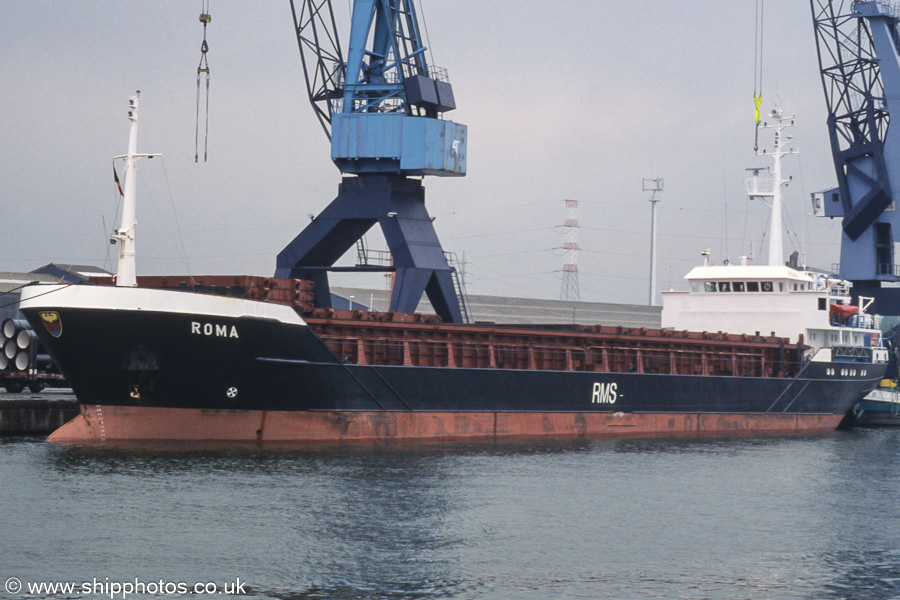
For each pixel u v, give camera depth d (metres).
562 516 60.41
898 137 134.25
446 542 53.84
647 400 102.25
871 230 137.75
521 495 65.06
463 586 47.47
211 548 51.16
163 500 59.12
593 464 78.12
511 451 82.00
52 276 167.00
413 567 49.69
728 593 48.03
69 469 65.94
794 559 53.47
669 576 50.06
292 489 62.88
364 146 99.00
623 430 99.94
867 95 134.88
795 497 68.88
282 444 77.62
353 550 51.72
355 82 101.38
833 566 52.38
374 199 100.19
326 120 104.75
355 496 62.06
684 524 60.00
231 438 77.31
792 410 115.81
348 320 83.31
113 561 49.00
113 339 71.75
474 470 72.25
